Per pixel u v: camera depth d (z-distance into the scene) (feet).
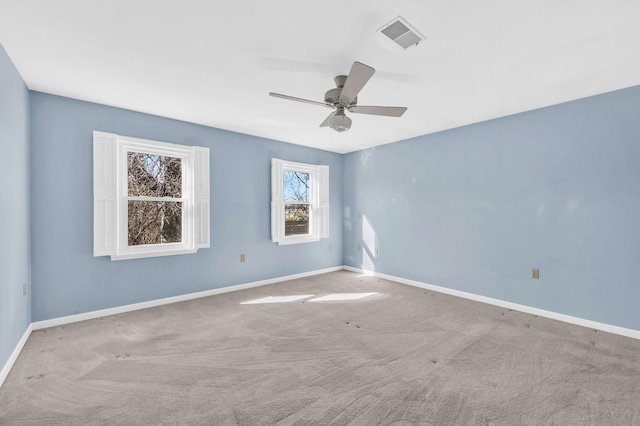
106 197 10.34
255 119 12.07
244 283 14.28
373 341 8.55
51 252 9.53
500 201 11.71
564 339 8.68
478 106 10.48
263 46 6.82
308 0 5.32
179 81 8.61
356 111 8.49
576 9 5.51
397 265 15.60
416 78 8.34
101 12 5.64
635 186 8.79
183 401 5.88
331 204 18.13
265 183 15.03
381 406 5.75
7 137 7.00
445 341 8.56
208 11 5.63
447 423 5.29
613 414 5.52
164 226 12.34
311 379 6.64
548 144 10.46
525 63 7.50
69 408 5.67
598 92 9.27
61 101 9.68
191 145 12.48
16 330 7.62
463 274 12.89
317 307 11.53
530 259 10.91
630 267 8.87
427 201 14.24
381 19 5.84
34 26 6.06
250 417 5.44
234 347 8.16
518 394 6.12
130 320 10.11
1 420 5.34
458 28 6.09
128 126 10.95
